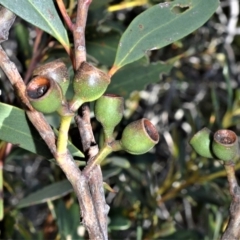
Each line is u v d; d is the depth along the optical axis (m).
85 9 0.15
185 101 0.50
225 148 0.15
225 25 0.44
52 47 0.26
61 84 0.13
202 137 0.16
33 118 0.13
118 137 0.16
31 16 0.15
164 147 0.48
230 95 0.33
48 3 0.16
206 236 0.35
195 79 0.51
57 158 0.13
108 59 0.27
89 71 0.12
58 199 0.30
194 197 0.34
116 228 0.30
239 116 0.33
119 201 0.37
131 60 0.17
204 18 0.18
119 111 0.14
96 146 0.15
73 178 0.13
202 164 0.33
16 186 0.43
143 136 0.13
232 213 0.15
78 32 0.14
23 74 0.29
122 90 0.27
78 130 0.16
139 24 0.17
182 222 0.49
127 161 0.29
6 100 0.26
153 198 0.33
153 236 0.33
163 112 0.45
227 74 0.34
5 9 0.15
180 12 0.18
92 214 0.13
